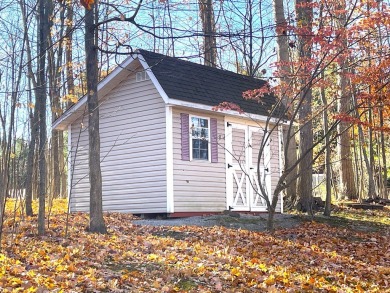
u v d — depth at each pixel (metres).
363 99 13.11
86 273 7.20
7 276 6.50
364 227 15.55
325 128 17.27
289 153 18.75
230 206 16.14
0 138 8.76
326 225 15.02
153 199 14.77
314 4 12.60
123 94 15.82
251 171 17.02
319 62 11.88
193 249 9.61
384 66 12.43
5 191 7.96
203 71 16.72
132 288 6.78
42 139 10.32
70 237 10.08
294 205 18.30
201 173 15.39
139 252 9.02
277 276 8.24
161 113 14.86
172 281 7.41
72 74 20.91
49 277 6.68
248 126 17.14
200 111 15.54
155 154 14.87
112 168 15.85
